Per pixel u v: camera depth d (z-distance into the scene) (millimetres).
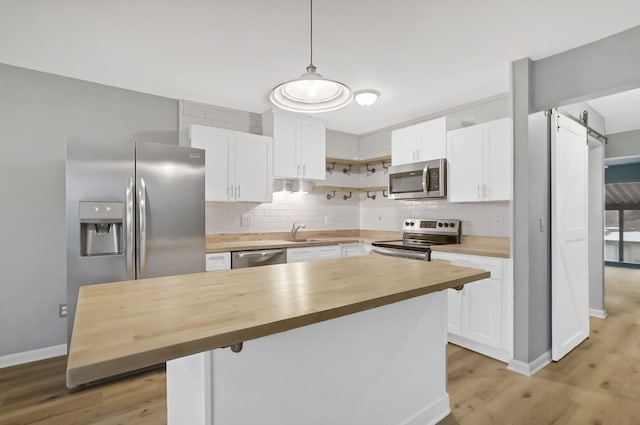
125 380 2381
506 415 1980
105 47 2367
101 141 2447
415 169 3631
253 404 1226
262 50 2408
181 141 3416
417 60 2557
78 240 2387
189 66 2664
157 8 1917
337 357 1470
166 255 2672
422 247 3234
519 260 2527
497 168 2930
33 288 2727
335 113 3873
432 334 1910
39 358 2723
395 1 1853
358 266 1839
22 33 2184
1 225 2617
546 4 1872
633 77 2102
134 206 2553
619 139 4438
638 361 2678
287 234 4234
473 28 2119
